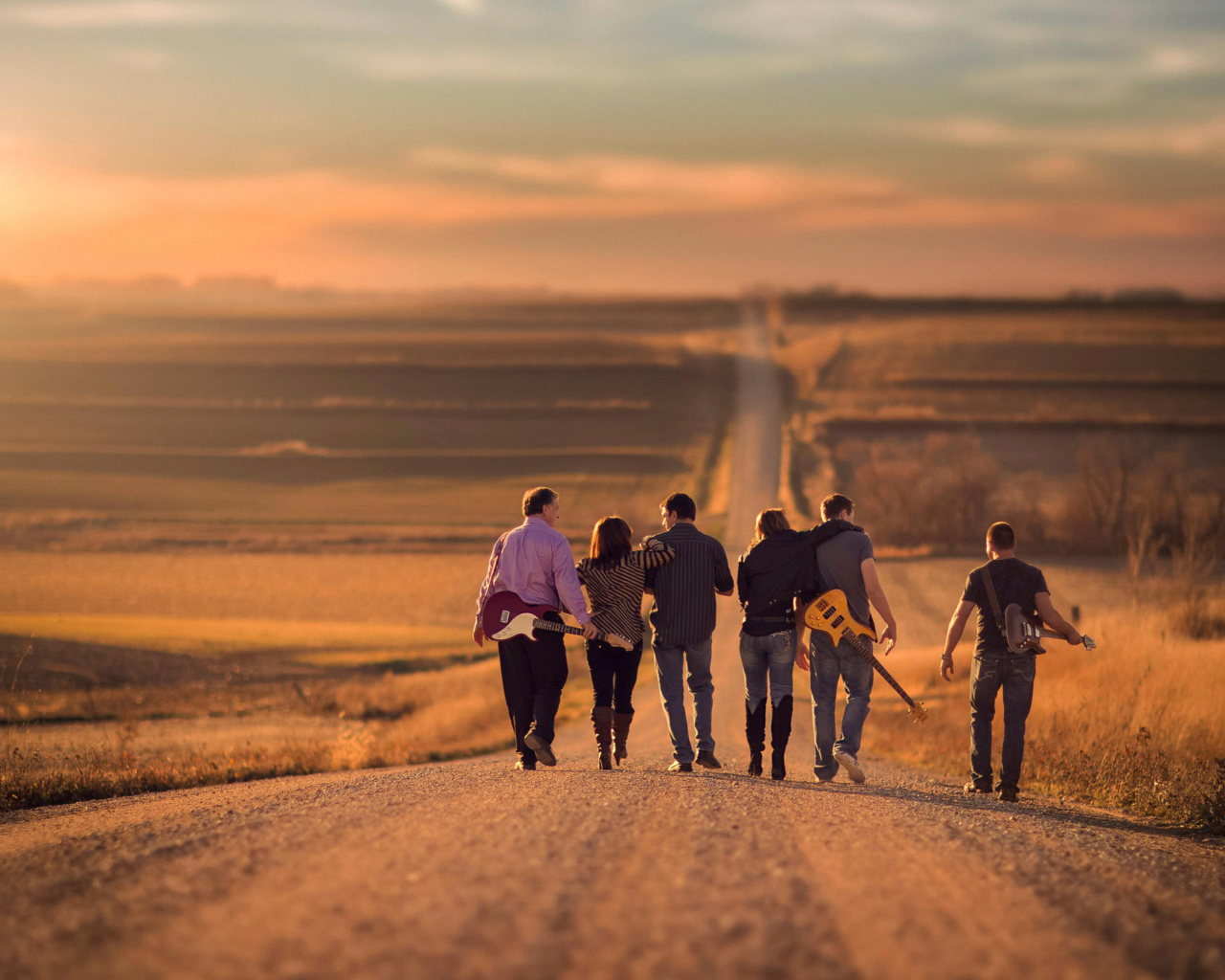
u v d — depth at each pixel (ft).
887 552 268.00
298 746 49.16
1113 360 540.11
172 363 566.77
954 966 11.19
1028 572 29.81
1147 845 20.84
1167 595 83.30
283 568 249.55
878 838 17.74
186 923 12.45
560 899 13.10
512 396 513.45
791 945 11.58
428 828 17.76
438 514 339.36
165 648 126.21
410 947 11.37
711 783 24.80
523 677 27.86
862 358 565.53
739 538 289.12
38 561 254.68
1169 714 38.37
